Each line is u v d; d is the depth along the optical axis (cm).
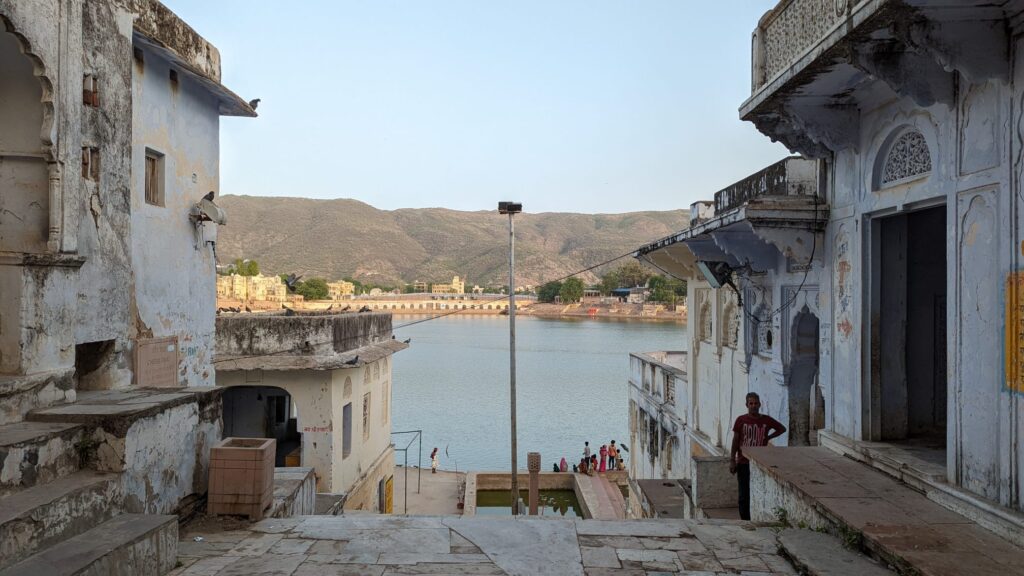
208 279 1086
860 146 741
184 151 995
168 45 908
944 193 593
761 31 784
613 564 549
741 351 1146
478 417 3588
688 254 1310
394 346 1950
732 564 548
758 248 972
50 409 580
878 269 733
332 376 1473
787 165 940
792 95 719
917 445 713
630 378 2047
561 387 4506
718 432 1270
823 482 654
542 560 558
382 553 571
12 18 552
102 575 443
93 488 507
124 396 658
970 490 561
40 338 593
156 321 914
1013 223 507
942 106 595
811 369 959
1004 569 449
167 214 945
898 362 737
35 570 419
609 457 2456
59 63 611
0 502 458
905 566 472
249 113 1185
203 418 698
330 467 1452
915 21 509
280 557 560
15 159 611
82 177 670
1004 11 500
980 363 548
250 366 1412
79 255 657
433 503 1989
